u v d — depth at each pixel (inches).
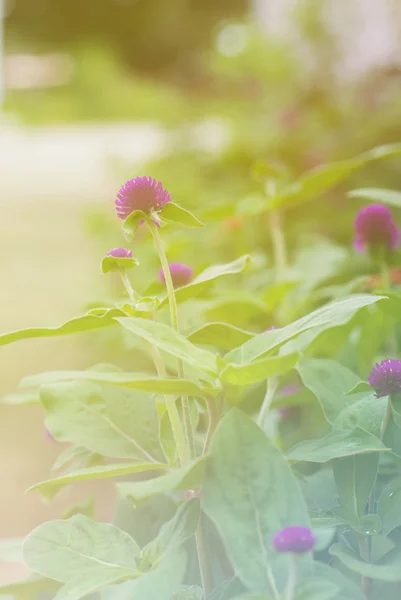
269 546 32.6
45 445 99.2
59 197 307.0
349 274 69.6
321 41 211.5
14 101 707.4
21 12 924.0
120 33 918.4
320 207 107.6
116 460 40.2
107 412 37.6
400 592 34.3
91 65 752.3
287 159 139.3
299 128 140.5
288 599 31.8
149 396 37.9
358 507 35.1
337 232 102.7
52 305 160.6
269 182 56.9
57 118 647.1
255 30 246.5
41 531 35.1
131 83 753.0
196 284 36.9
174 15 883.4
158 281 43.3
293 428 43.9
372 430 36.0
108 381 33.5
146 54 894.4
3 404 114.2
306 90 159.0
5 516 77.2
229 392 34.5
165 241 64.1
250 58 232.1
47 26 927.7
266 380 40.4
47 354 125.0
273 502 32.8
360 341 44.3
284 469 33.0
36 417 109.6
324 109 142.7
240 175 147.3
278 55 217.0
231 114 199.9
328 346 44.2
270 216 62.9
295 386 43.2
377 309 43.8
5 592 36.4
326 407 37.3
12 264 201.5
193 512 34.4
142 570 34.4
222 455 33.1
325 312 35.0
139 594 33.0
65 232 238.1
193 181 145.4
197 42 864.9
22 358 126.0
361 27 208.7
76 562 34.6
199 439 39.5
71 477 34.4
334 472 35.5
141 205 35.9
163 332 34.4
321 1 212.5
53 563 34.6
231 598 33.3
